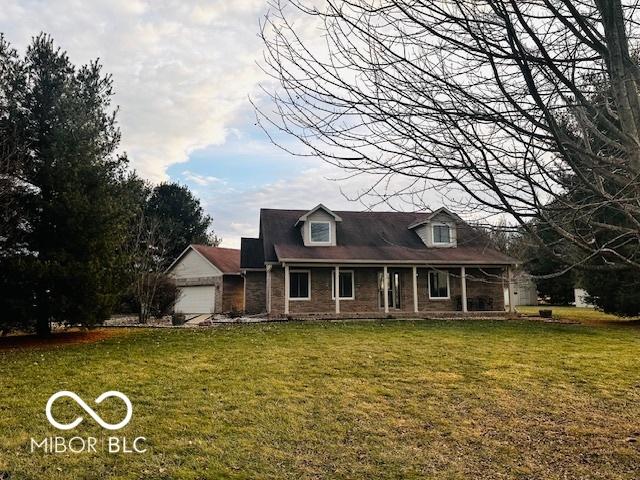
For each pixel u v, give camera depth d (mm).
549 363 10758
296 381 8984
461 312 21453
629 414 7359
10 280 13133
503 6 2516
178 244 39719
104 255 14609
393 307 22688
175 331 15945
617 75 2715
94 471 5172
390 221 25594
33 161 14406
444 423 6938
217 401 7664
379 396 8148
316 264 20859
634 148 2670
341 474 5277
